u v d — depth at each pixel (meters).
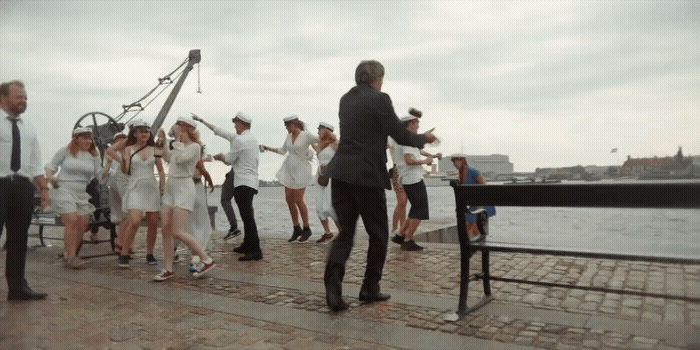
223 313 4.21
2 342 3.54
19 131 4.72
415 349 3.23
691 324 3.56
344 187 4.32
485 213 4.32
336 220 4.44
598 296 4.39
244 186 6.64
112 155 6.80
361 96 4.33
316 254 7.06
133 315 4.22
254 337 3.57
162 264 6.80
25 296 4.77
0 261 5.70
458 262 6.10
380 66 4.52
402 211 7.93
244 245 7.39
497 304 4.25
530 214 22.03
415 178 6.88
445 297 4.52
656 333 3.40
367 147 4.22
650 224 12.18
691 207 2.90
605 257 3.29
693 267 5.42
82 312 4.32
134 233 6.59
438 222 10.41
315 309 4.26
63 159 6.60
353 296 4.66
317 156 8.08
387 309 4.18
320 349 3.29
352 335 3.54
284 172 8.29
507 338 3.39
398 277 5.39
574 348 3.18
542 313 3.94
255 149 6.80
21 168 4.71
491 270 5.65
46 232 10.87
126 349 3.38
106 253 7.80
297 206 8.38
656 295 3.37
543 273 5.41
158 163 6.55
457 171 7.18
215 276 5.76
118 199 7.23
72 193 6.60
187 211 5.72
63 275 6.03
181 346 3.42
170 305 4.53
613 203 3.17
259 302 4.54
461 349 3.20
